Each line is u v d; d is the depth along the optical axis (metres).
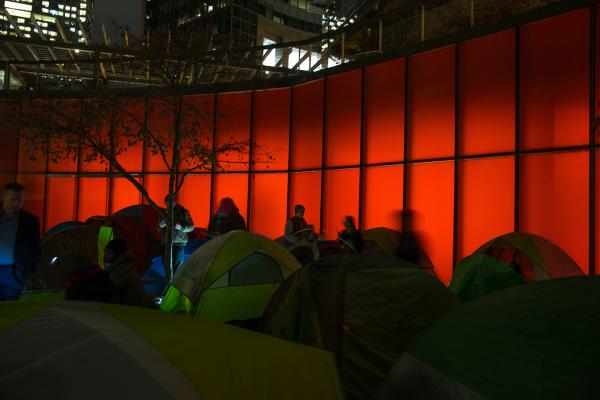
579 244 8.88
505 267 6.52
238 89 15.44
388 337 4.50
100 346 1.97
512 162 9.93
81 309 2.43
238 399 1.95
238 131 15.53
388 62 12.35
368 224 12.48
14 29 22.64
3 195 5.17
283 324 4.98
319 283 4.86
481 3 16.25
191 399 1.83
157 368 1.91
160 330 2.25
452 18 17.28
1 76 20.88
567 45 9.31
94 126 11.19
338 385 2.27
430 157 11.32
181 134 10.73
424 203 11.34
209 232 9.63
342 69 13.34
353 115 13.09
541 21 9.73
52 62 18.53
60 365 1.84
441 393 2.46
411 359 2.69
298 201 14.25
